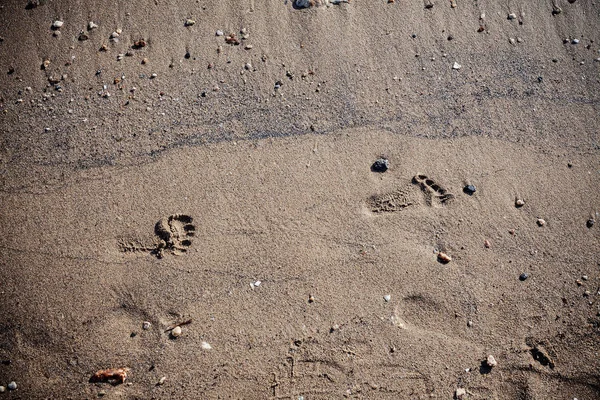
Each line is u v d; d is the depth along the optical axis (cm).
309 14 268
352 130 254
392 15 270
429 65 264
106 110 254
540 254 243
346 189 247
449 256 241
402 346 232
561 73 266
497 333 234
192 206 244
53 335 230
